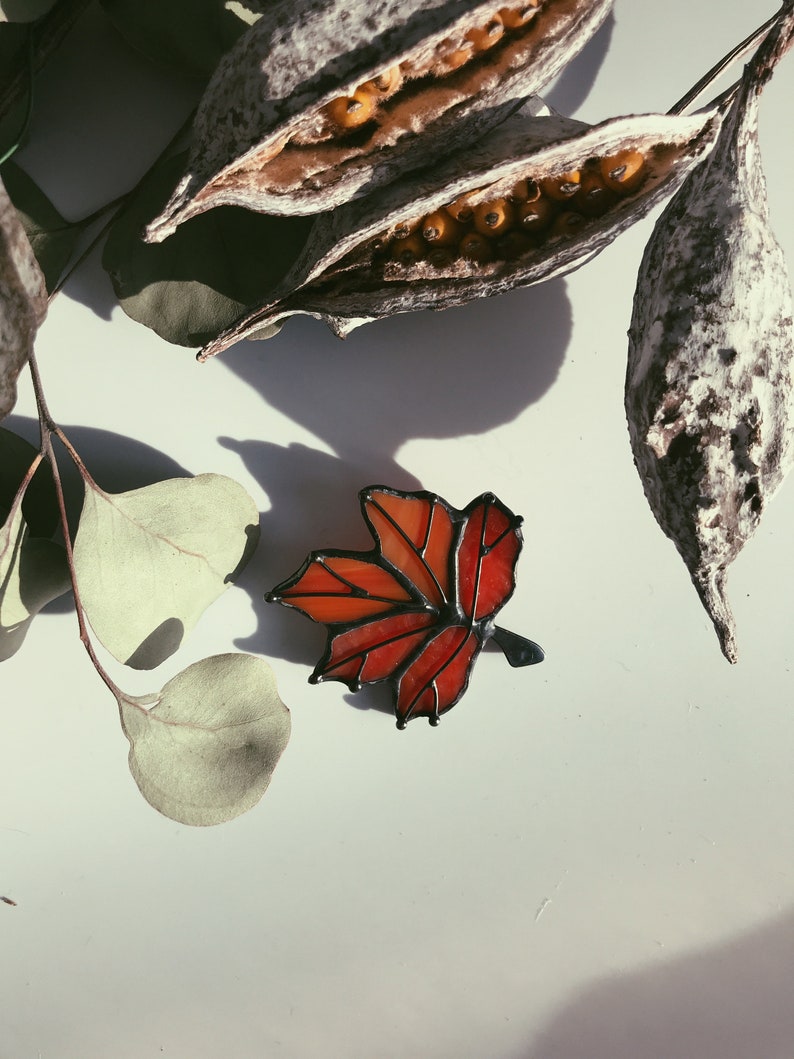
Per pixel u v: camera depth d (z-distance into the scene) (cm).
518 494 25
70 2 22
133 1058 24
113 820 24
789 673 25
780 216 25
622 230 20
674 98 25
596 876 25
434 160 20
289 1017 25
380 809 25
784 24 18
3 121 23
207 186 19
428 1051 25
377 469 25
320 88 18
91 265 23
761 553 25
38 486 23
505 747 25
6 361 18
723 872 25
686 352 19
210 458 24
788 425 20
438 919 25
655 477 20
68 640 24
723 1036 25
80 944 24
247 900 25
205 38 22
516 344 25
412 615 23
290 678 25
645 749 25
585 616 25
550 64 19
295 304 21
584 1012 25
